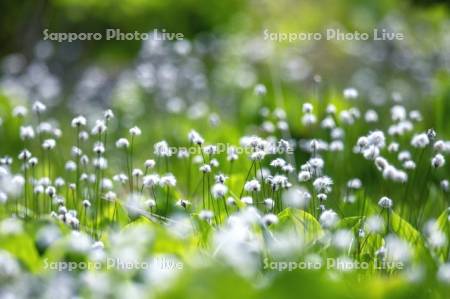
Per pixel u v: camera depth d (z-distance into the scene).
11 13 18.73
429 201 7.78
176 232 5.57
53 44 19.64
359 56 18.89
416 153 8.31
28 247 5.18
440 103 9.78
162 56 14.77
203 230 5.85
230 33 20.52
